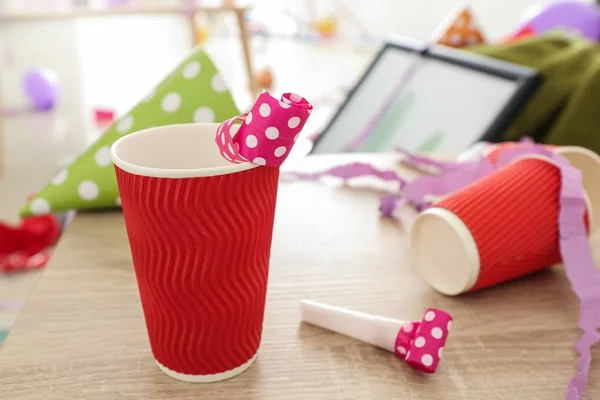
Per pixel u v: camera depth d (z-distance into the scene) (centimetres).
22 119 254
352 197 71
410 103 123
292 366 47
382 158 81
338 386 45
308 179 75
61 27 263
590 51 114
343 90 241
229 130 41
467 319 52
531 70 104
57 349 48
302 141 136
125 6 238
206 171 40
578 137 101
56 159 217
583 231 54
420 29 366
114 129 66
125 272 56
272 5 385
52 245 132
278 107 39
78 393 44
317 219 66
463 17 145
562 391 45
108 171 65
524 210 53
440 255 54
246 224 42
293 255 59
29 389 45
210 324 43
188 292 42
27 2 230
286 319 51
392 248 61
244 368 46
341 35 381
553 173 55
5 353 48
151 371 46
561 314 53
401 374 46
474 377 46
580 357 48
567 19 191
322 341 49
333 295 54
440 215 53
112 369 46
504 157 60
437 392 45
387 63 138
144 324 50
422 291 55
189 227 41
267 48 372
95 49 346
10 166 211
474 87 111
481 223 52
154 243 42
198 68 66
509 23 317
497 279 54
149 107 66
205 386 45
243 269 43
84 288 54
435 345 46
